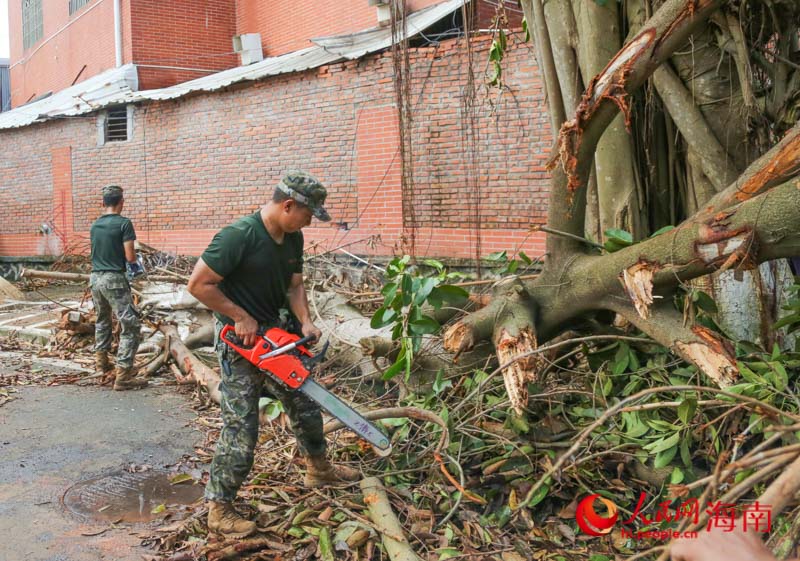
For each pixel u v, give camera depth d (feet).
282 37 47.19
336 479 12.78
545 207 28.84
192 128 41.29
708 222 11.53
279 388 11.89
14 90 72.33
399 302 13.85
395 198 33.09
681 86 14.97
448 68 31.04
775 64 14.73
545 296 14.20
